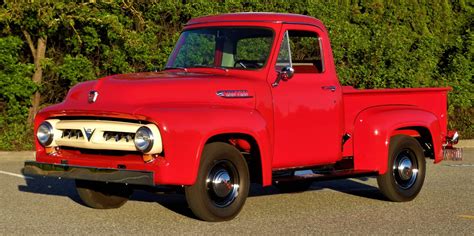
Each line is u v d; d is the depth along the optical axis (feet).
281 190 39.40
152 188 30.89
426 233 29.07
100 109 28.22
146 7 66.69
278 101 31.53
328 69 33.88
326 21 72.59
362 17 79.36
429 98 37.76
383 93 35.96
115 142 28.25
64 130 29.63
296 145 32.19
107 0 61.52
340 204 35.29
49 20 58.34
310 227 29.76
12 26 61.82
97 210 32.86
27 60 65.57
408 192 36.14
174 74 31.01
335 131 33.76
